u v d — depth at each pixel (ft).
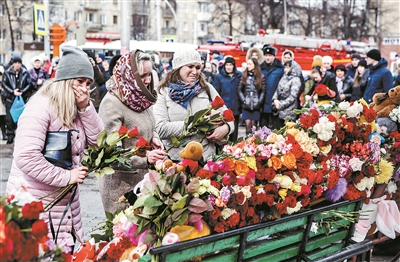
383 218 17.06
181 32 251.39
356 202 15.34
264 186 12.42
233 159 12.11
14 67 45.68
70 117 12.68
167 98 17.03
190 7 252.42
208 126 13.83
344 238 14.97
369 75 40.04
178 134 16.71
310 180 13.25
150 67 14.89
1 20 199.00
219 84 42.32
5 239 7.72
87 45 79.87
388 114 18.83
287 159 12.70
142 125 15.14
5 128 50.21
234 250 11.74
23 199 8.68
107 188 15.31
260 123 42.91
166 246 10.05
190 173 11.11
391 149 17.79
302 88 39.75
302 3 153.38
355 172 15.30
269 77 41.60
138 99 14.84
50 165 12.32
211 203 10.93
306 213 13.01
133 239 11.43
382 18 152.87
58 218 12.81
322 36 155.33
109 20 237.86
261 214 12.24
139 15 211.82
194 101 17.04
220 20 184.24
